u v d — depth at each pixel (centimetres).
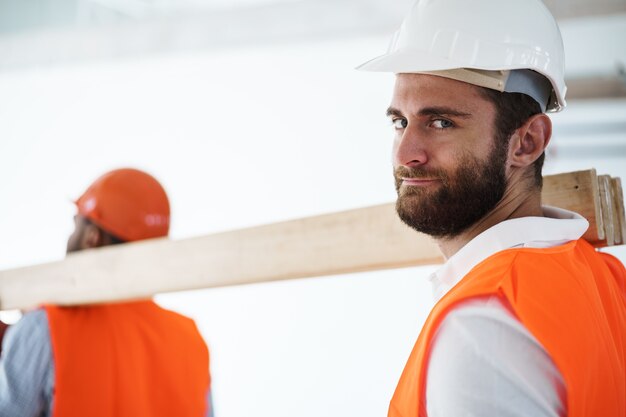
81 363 206
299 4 632
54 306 208
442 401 98
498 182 114
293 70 705
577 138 506
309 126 713
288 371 568
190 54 725
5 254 823
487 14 117
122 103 773
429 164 114
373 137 688
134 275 179
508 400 94
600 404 100
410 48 120
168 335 229
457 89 114
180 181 755
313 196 702
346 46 674
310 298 602
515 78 115
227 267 161
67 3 816
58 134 817
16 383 203
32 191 824
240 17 669
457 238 120
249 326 612
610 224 131
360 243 141
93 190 230
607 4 474
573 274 107
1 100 814
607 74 484
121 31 729
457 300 101
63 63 770
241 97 734
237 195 732
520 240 110
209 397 241
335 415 525
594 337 101
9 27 820
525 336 96
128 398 212
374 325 569
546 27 120
